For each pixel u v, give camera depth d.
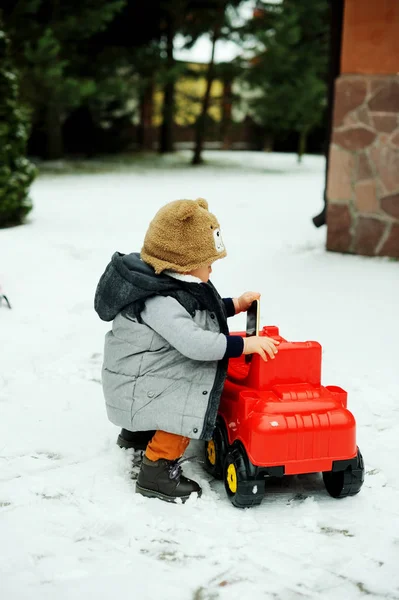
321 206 12.05
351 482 2.63
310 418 2.56
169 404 2.66
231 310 2.99
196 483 2.71
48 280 6.23
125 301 2.68
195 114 21.52
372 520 2.53
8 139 9.07
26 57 15.41
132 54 19.31
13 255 7.20
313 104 21.33
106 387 2.82
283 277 6.29
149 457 2.67
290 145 28.39
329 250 7.30
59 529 2.42
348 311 5.28
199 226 2.68
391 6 6.50
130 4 19.53
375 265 6.67
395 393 3.78
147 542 2.34
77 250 7.64
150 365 2.72
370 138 6.80
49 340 4.63
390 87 6.62
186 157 23.61
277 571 2.20
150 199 12.88
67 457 3.00
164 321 2.62
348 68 6.81
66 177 16.83
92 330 4.86
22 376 3.94
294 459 2.54
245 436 2.58
